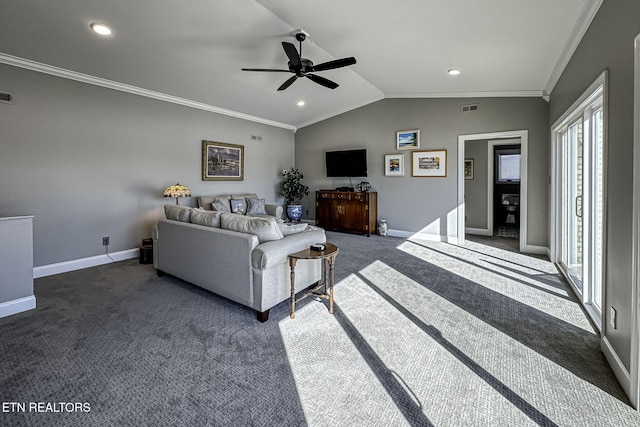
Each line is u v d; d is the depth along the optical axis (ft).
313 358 6.63
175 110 17.22
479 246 17.57
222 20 10.58
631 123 5.53
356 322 8.27
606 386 5.71
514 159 25.81
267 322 8.29
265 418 4.99
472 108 17.42
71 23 10.04
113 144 14.58
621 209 5.96
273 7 9.85
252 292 8.43
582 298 9.31
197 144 18.47
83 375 6.07
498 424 4.84
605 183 6.73
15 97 11.70
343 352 6.85
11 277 8.79
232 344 7.20
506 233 22.13
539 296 10.06
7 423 4.86
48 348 7.03
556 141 13.69
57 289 10.85
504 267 13.39
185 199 17.84
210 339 7.42
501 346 7.07
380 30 10.87
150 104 16.03
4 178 11.57
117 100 14.69
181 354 6.79
